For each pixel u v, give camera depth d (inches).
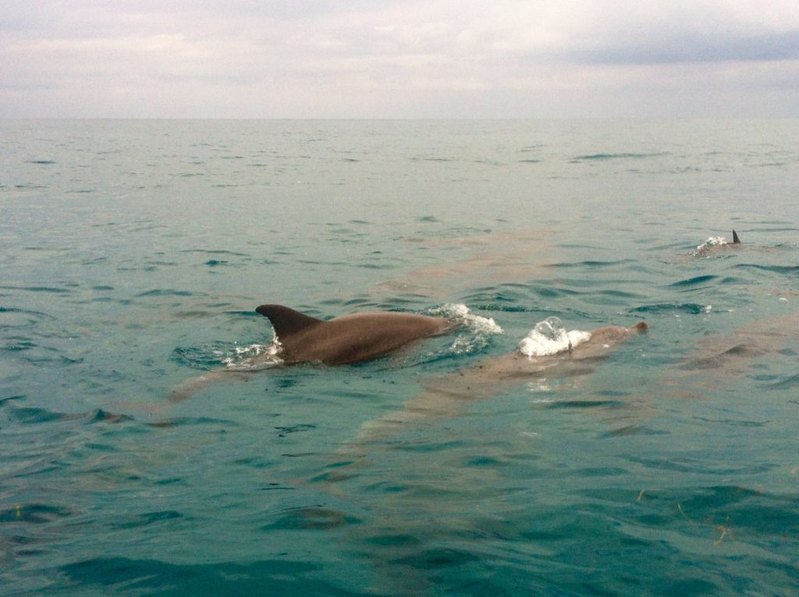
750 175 1599.4
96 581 220.8
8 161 2031.3
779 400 355.6
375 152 2596.0
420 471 292.0
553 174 1729.8
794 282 595.2
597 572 217.3
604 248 792.3
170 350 463.8
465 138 3695.9
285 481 287.3
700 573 215.5
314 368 425.4
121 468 303.4
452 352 437.7
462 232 938.7
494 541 235.6
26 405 376.2
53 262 745.0
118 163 2014.0
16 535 249.6
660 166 1893.5
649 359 416.2
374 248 828.0
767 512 248.2
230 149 2733.8
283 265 734.5
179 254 789.2
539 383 388.5
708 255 722.2
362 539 239.6
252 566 225.6
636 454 301.3
